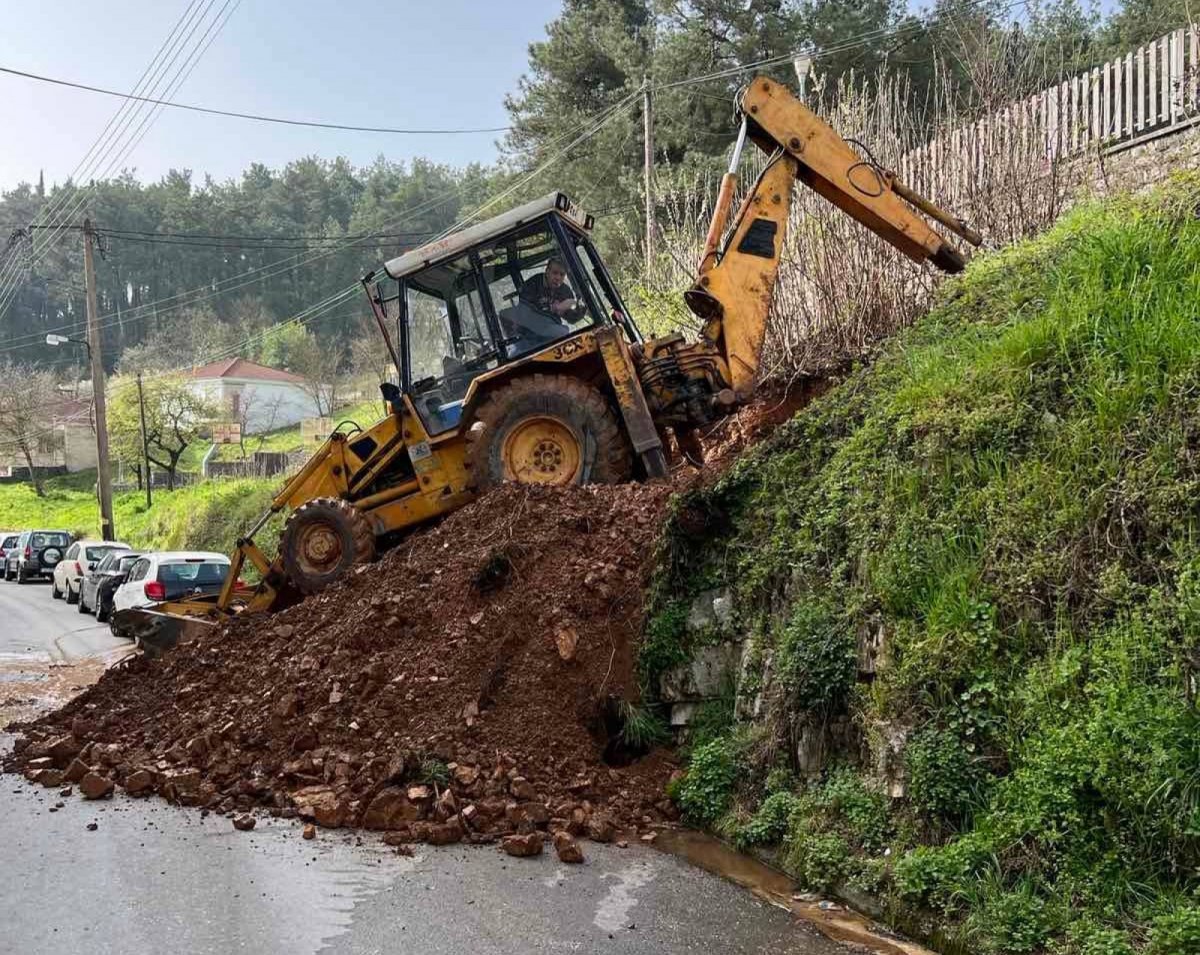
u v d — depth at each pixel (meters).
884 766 4.85
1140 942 3.60
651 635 6.62
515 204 31.23
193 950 4.25
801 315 9.65
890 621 5.16
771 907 4.66
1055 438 5.11
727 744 5.92
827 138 8.40
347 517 9.44
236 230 88.31
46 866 5.25
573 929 4.42
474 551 7.52
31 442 64.06
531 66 32.09
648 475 8.39
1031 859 4.07
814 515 6.12
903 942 4.26
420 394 9.45
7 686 11.36
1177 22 15.38
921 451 5.68
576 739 6.32
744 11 26.50
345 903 4.73
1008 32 10.16
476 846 5.50
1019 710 4.45
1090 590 4.50
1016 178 9.11
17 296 86.56
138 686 8.38
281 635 7.88
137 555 19.98
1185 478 4.43
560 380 8.66
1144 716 3.93
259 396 68.69
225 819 6.02
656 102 26.00
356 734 6.49
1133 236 6.14
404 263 9.36
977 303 7.39
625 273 14.06
